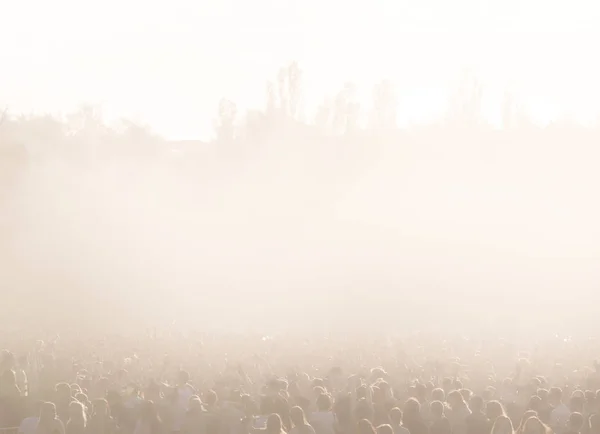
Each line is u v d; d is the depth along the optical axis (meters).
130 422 21.58
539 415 22.17
